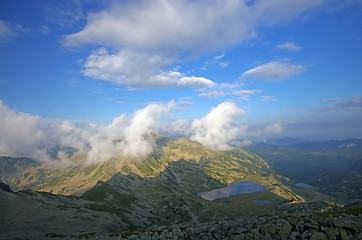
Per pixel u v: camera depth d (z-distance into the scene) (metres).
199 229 57.38
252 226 51.16
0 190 138.88
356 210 57.81
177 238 54.12
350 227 40.25
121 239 69.81
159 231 71.06
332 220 43.91
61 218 125.19
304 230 44.28
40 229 102.25
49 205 147.00
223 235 50.06
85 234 108.56
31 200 144.62
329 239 39.66
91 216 144.88
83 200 198.50
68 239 96.69
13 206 124.69
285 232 44.16
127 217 179.50
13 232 93.88
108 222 141.12
